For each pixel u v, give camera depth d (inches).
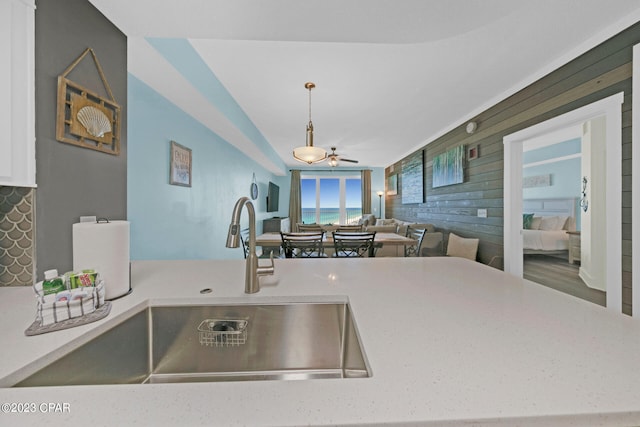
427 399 17.0
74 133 40.0
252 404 16.4
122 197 49.6
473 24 52.0
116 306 32.7
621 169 74.0
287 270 51.9
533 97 105.7
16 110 33.2
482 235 139.6
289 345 37.0
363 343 23.9
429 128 177.5
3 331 26.1
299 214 341.7
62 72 38.5
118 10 45.4
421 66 99.9
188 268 53.4
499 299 35.7
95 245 33.4
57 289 29.1
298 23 51.4
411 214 245.4
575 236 183.6
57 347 23.5
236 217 34.4
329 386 18.0
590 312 31.2
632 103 70.9
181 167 111.7
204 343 36.4
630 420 16.2
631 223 71.5
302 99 131.2
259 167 252.5
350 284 42.8
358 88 118.5
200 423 14.9
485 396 17.3
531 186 252.8
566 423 16.0
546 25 76.5
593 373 19.6
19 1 33.4
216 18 49.0
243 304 36.8
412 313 30.9
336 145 225.5
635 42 71.4
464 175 153.9
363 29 53.5
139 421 15.1
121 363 30.7
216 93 109.6
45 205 36.6
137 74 82.0
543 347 23.3
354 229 159.0
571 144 220.2
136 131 85.9
